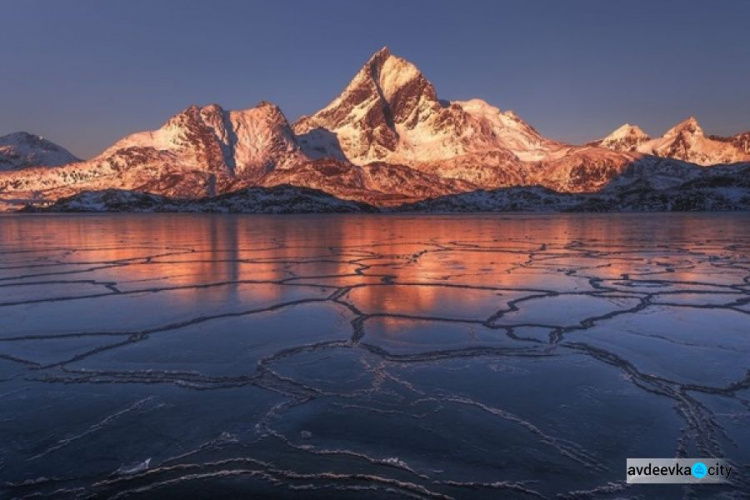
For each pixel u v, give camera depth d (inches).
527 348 278.5
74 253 842.2
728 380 230.7
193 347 281.0
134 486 149.6
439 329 318.3
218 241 1132.5
